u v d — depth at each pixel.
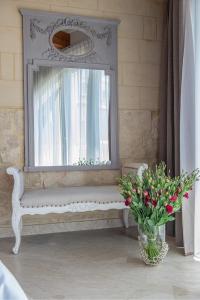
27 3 3.96
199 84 3.30
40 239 3.81
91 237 3.88
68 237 3.89
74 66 4.15
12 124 3.93
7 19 3.90
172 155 3.99
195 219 3.25
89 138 4.25
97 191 3.61
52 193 3.52
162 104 4.29
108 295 2.40
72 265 2.99
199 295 2.39
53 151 4.09
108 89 4.31
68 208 3.43
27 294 2.42
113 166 4.32
